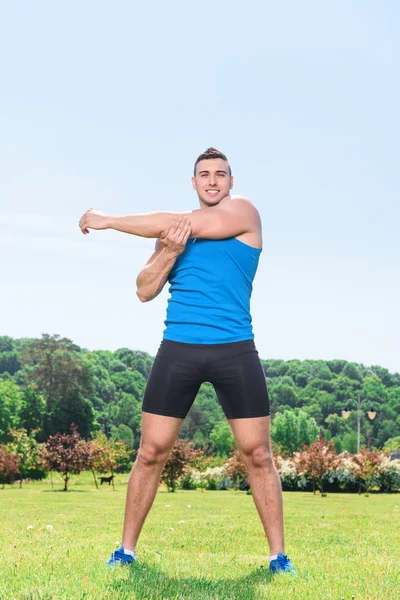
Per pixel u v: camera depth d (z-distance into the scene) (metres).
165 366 3.76
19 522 8.07
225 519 9.09
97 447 32.22
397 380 115.44
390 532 7.29
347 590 3.20
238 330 3.75
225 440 79.56
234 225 3.78
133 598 2.87
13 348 108.69
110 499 18.23
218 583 3.33
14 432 37.75
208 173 3.97
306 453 26.06
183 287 3.82
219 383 3.74
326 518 9.82
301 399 109.12
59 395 72.25
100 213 3.95
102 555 4.25
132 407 93.25
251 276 3.88
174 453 26.23
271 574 3.60
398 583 3.42
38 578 3.24
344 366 116.00
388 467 26.61
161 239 3.79
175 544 5.52
